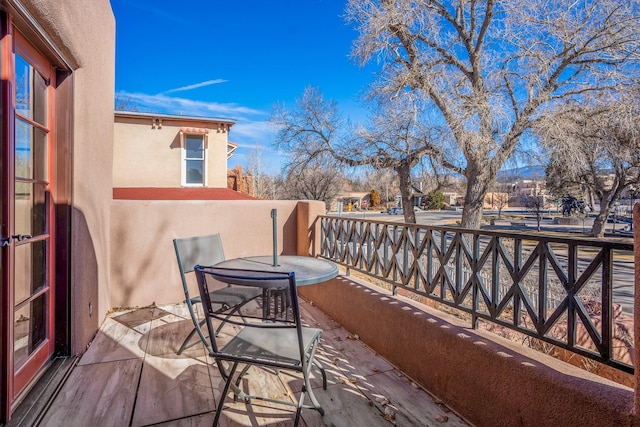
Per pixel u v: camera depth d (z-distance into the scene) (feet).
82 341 9.28
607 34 38.29
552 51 41.34
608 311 4.99
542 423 5.31
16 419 6.39
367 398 7.49
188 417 6.71
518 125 42.11
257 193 102.42
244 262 9.96
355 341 10.43
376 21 41.57
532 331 6.11
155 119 33.17
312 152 59.62
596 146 41.57
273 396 7.51
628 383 10.55
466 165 45.32
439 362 7.41
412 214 51.31
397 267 9.73
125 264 12.89
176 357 9.13
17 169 6.96
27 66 7.30
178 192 30.17
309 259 10.50
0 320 6.11
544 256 5.91
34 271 7.77
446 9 45.47
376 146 50.88
